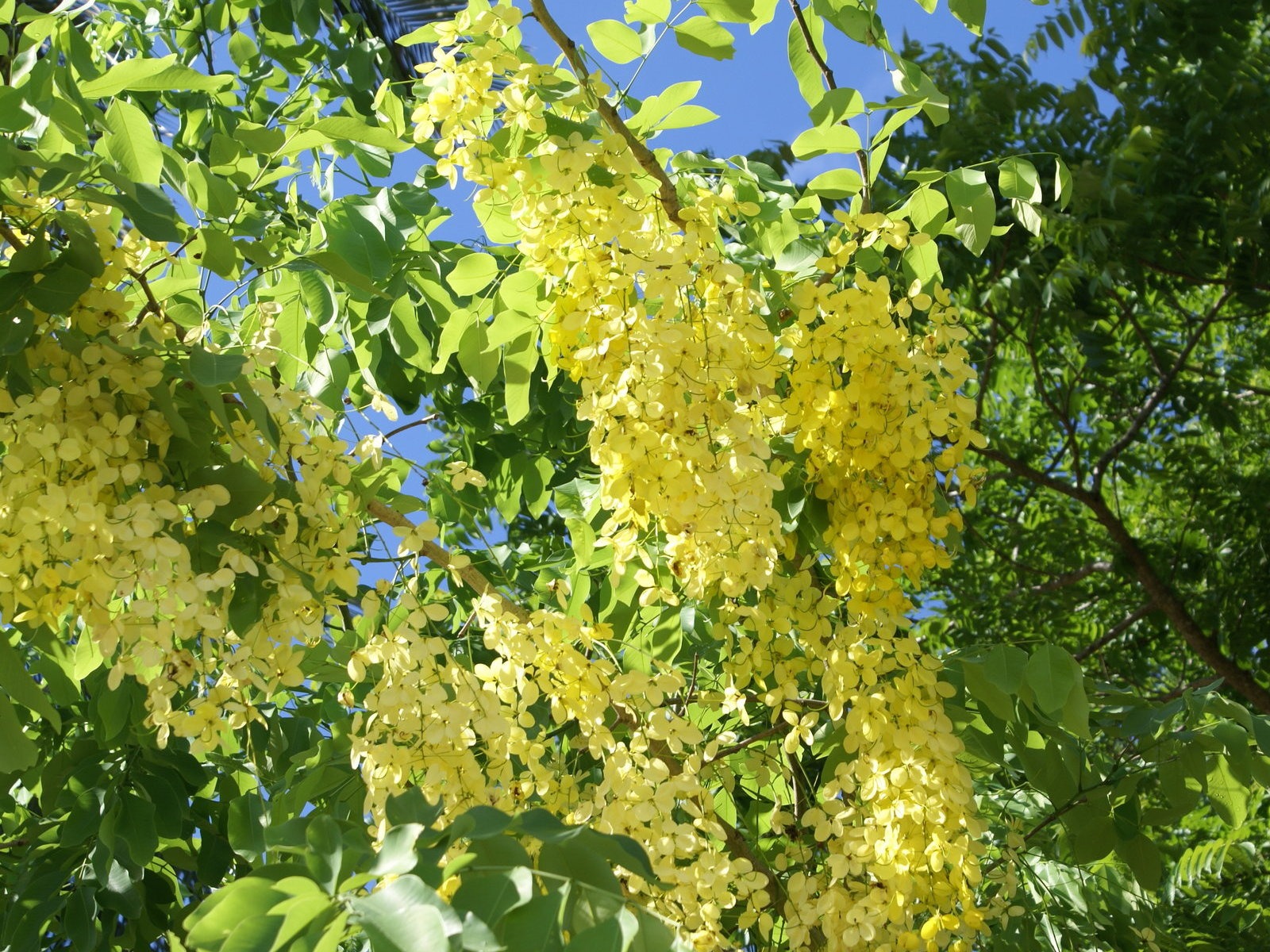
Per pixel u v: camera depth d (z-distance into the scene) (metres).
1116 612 4.31
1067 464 4.64
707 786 1.68
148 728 1.78
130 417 1.26
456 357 2.32
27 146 1.52
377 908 0.86
